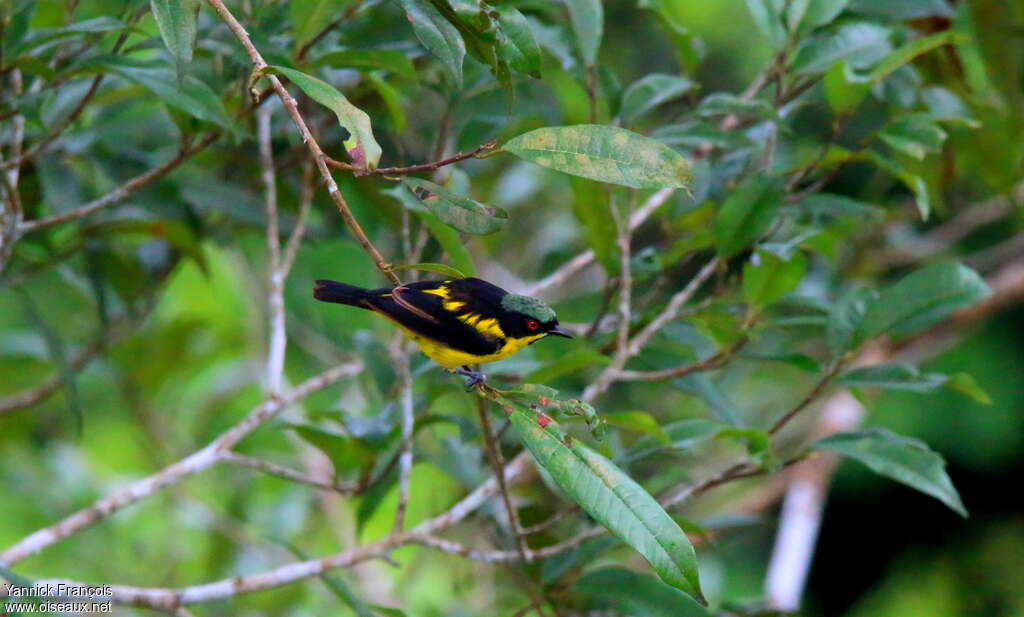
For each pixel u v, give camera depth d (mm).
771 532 18875
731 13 16812
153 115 10656
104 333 11500
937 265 8414
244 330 15352
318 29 8031
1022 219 15617
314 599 12875
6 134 10000
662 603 8344
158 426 14133
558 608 9156
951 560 22703
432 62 9930
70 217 8492
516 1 9539
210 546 13539
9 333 13844
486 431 7145
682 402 14188
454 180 8672
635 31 16047
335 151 10516
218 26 8836
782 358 8805
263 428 13859
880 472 8031
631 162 5586
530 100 10758
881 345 15633
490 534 9820
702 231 9430
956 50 11344
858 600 23484
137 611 9969
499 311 7816
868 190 14391
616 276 9141
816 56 9594
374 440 8242
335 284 7941
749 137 10281
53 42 7844
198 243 11031
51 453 14188
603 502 5695
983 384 20266
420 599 13188
